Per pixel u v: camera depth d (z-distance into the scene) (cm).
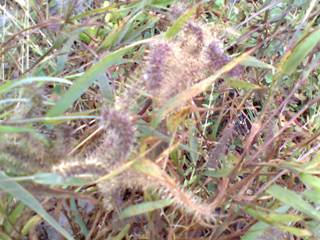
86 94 23
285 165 18
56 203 20
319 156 18
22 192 15
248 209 18
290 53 19
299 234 17
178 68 16
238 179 22
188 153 23
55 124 17
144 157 15
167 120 17
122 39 25
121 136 14
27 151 15
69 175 13
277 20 27
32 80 17
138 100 19
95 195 20
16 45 22
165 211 21
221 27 24
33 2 26
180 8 21
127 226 18
